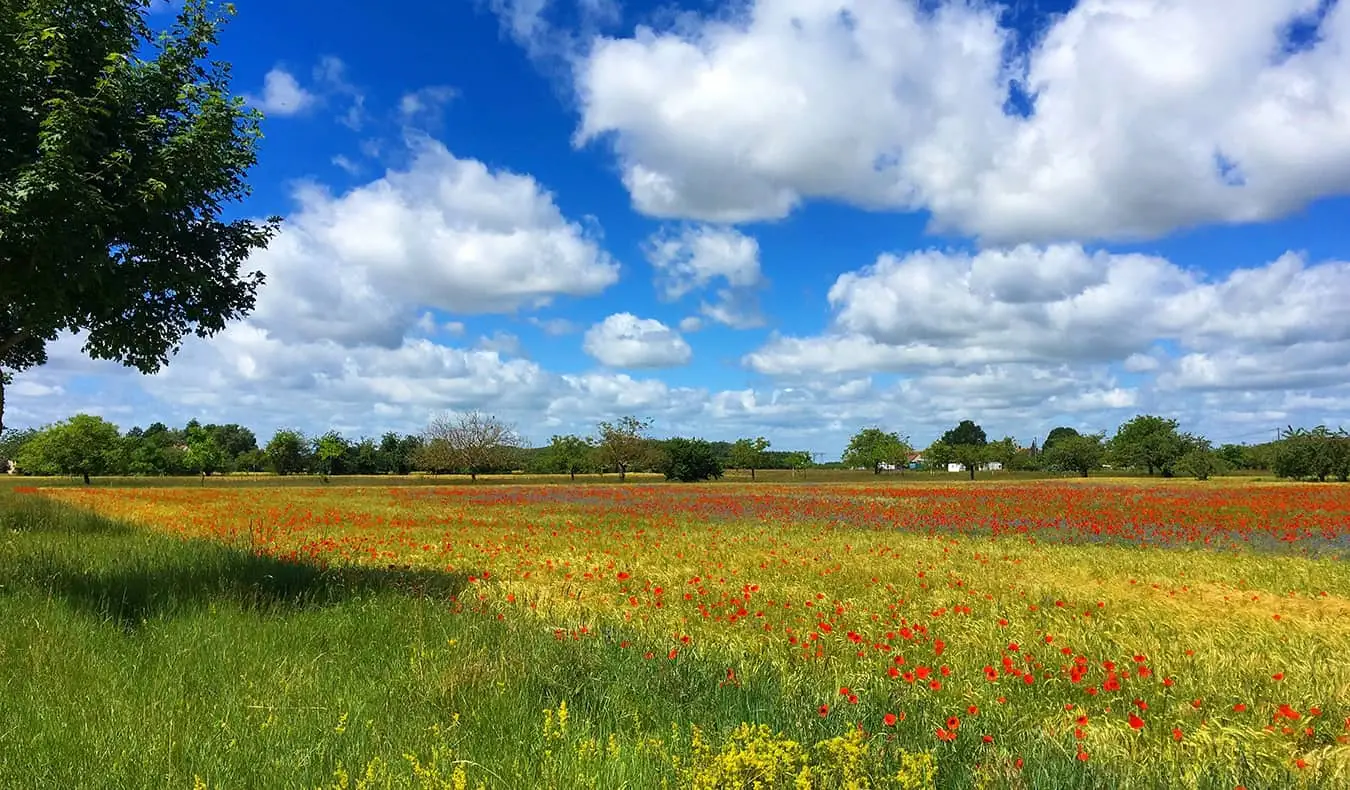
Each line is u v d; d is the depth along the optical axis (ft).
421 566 45.83
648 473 318.65
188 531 64.13
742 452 319.06
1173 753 17.22
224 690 17.65
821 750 14.46
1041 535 73.97
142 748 14.15
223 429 431.43
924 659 25.16
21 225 24.90
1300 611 34.73
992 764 14.90
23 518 57.57
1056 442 318.65
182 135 28.48
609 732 15.51
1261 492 138.62
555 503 126.72
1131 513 93.40
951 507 110.73
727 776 12.91
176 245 31.81
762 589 38.14
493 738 15.35
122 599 26.86
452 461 278.26
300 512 97.45
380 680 19.19
